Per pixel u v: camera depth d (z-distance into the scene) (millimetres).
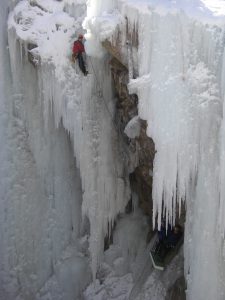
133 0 9172
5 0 11727
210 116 8633
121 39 9469
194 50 8711
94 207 12016
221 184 8539
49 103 11641
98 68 11055
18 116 12211
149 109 9039
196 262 9133
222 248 8820
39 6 11531
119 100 11133
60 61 11180
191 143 8797
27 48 11539
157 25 8844
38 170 12484
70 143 12508
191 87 8711
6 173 12305
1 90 12000
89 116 11352
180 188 9031
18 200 12453
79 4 11359
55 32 11234
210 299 9062
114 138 11586
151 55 8984
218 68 8570
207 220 8883
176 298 11289
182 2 8883
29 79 11969
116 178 11984
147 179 11438
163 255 11906
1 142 12164
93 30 9961
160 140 8961
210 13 8641
